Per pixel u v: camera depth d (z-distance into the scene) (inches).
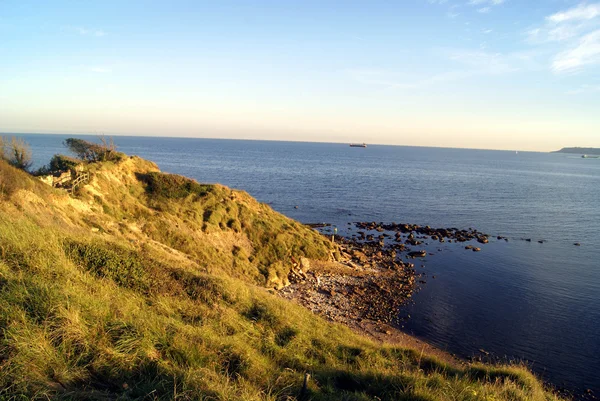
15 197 698.8
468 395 331.3
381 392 328.8
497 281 1280.8
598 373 767.7
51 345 253.9
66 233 532.7
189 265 818.8
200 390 242.7
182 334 333.1
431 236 1889.8
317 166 6136.8
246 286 663.1
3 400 197.5
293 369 366.3
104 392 230.7
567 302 1114.7
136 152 7869.1
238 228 1261.1
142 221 1037.8
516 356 818.8
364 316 964.0
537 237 1959.9
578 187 4547.2
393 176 4943.4
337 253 1413.6
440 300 1101.1
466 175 5669.3
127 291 423.5
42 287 314.2
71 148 1374.3
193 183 1355.8
